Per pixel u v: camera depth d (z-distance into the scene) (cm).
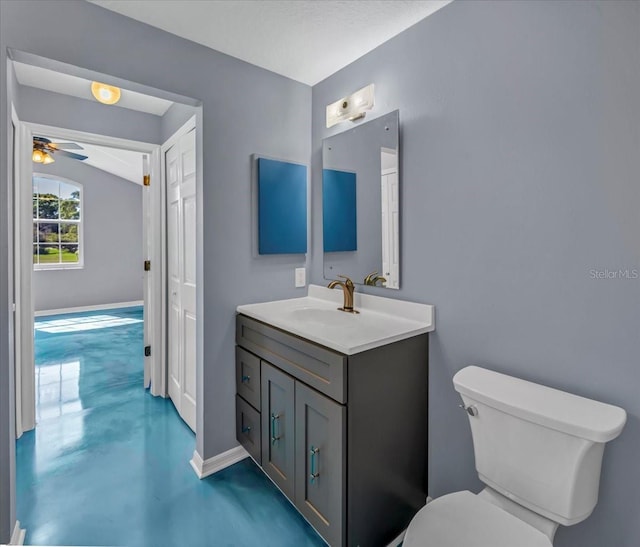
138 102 249
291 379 155
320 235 225
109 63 153
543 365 126
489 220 139
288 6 151
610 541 112
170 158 262
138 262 701
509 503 118
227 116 191
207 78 183
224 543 147
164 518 159
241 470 196
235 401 203
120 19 155
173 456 207
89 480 184
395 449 147
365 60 189
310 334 144
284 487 162
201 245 189
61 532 150
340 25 165
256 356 183
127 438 225
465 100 145
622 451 110
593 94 111
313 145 228
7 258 133
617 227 108
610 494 112
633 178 104
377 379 139
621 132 106
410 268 170
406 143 169
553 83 120
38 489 176
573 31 115
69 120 236
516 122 130
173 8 152
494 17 135
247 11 154
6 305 133
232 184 195
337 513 132
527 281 129
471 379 130
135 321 563
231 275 198
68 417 252
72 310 629
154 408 267
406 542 99
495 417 118
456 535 101
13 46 131
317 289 225
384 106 179
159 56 167
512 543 98
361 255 195
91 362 369
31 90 222
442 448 159
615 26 106
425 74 160
